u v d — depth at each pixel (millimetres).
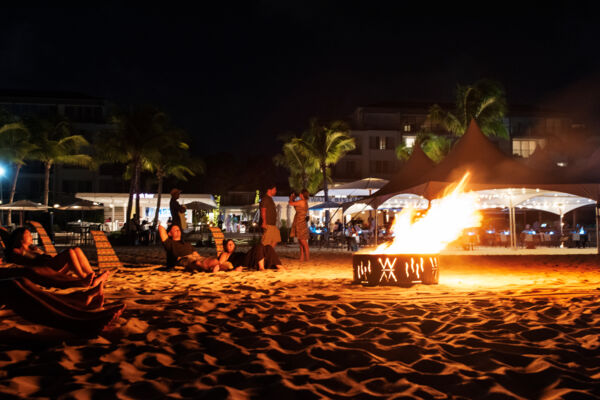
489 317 4820
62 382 2818
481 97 30906
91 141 54062
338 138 36531
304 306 5445
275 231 10953
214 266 9984
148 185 57250
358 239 22047
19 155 39156
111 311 3705
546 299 5762
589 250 20578
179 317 4734
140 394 2646
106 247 10578
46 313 3564
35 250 6633
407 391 2715
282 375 2975
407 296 6242
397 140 58844
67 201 53719
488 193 21844
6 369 3102
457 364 3213
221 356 3455
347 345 3723
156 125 32625
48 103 54062
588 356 3430
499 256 15703
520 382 2885
